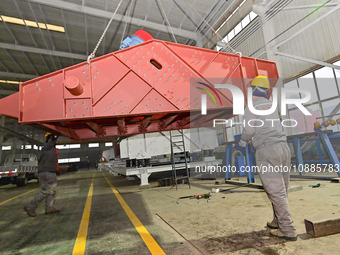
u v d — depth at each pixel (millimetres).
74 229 2441
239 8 10312
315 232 1646
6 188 8836
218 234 1864
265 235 1759
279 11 8969
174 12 10984
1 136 19734
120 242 1907
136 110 1872
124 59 1928
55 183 3391
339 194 2965
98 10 9828
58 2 9156
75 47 13250
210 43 12703
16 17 10289
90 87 1804
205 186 5051
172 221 2371
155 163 6477
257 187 4133
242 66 2240
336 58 7148
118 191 5293
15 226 2752
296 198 2945
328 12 7250
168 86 1972
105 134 2949
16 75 15938
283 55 8844
